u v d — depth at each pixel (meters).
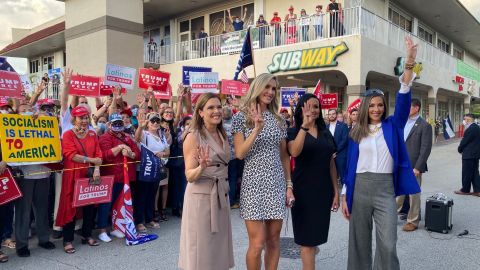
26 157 4.91
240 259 4.79
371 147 3.65
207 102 3.31
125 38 16.92
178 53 19.48
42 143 5.08
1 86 5.33
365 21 13.57
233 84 9.18
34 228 6.13
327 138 3.73
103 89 7.74
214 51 17.67
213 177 3.31
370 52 13.52
